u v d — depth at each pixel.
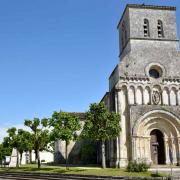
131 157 50.19
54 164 68.12
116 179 35.16
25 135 55.78
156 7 58.84
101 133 46.94
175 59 55.75
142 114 51.38
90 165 60.41
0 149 87.44
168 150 51.62
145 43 56.31
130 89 53.03
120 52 64.06
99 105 48.12
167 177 34.00
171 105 52.72
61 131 44.81
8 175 48.69
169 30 57.81
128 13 58.25
